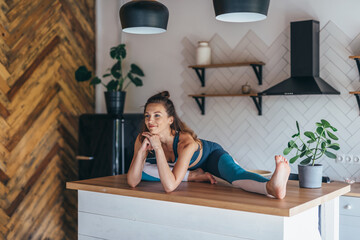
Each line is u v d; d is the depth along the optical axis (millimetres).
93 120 4566
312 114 4188
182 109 4980
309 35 3934
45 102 4629
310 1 4188
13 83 4281
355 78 3971
